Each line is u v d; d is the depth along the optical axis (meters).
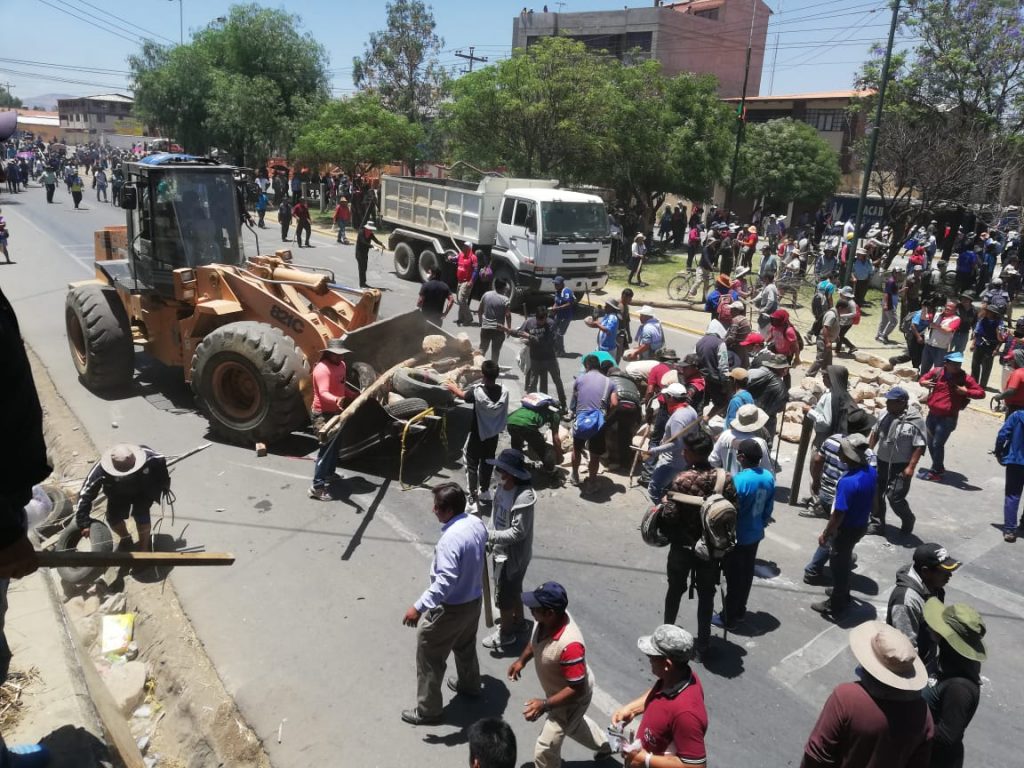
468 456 8.26
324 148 31.39
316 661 5.81
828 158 37.97
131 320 11.23
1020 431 8.06
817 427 8.48
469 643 5.23
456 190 19.09
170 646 5.93
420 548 7.50
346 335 9.62
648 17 49.22
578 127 24.97
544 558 7.46
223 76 38.47
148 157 10.93
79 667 4.42
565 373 13.52
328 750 4.97
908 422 7.95
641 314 11.58
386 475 9.11
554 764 4.53
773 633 6.46
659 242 31.50
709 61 53.75
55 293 17.59
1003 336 13.70
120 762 4.12
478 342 15.28
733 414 8.11
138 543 6.93
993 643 6.52
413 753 4.96
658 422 9.01
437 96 39.56
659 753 3.79
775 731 5.34
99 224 29.16
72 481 8.50
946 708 4.06
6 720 3.92
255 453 9.49
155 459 6.80
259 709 5.30
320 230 30.58
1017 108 23.81
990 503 9.33
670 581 5.96
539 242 17.05
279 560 7.15
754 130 37.91
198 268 10.05
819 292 16.44
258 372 9.03
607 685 5.71
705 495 5.75
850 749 3.60
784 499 9.07
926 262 24.20
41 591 5.11
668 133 27.33
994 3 23.47
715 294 14.04
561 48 24.91
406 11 39.28
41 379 11.92
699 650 6.02
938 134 23.28
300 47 40.91
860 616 6.73
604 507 8.59
